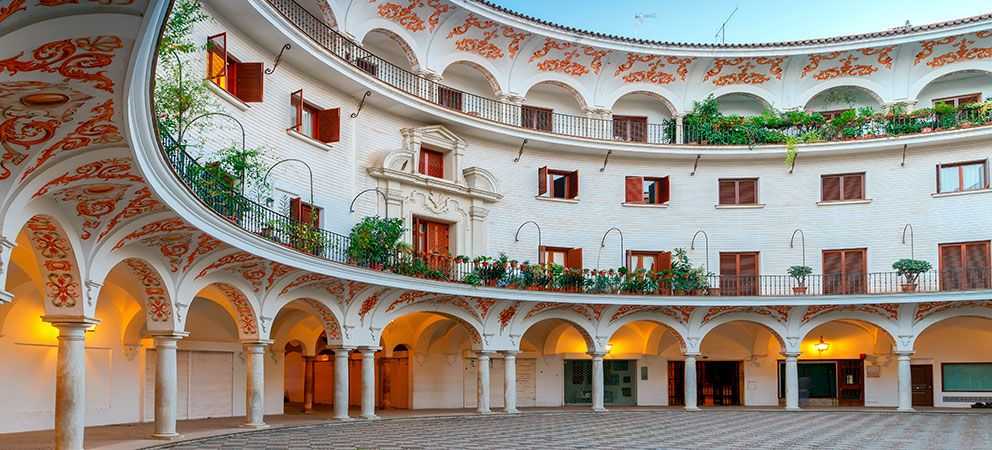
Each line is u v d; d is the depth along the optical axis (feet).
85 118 29.48
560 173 102.63
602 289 94.68
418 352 98.68
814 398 110.22
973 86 105.29
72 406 43.57
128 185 39.14
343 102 82.28
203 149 62.18
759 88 108.58
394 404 100.73
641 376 110.01
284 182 72.95
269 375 86.33
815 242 103.09
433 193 90.43
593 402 96.43
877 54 104.99
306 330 90.68
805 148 102.58
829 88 107.76
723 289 102.89
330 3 80.43
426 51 92.89
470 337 93.66
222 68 64.34
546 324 105.81
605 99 106.32
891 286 99.40
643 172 105.40
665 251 103.71
